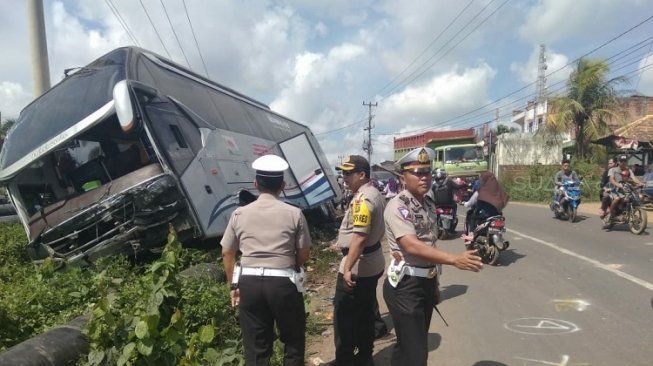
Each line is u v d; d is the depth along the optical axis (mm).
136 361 3883
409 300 3516
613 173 12414
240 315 3928
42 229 7922
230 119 12023
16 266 8578
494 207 9078
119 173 9227
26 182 8602
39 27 14414
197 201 8266
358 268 4395
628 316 5871
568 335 5367
